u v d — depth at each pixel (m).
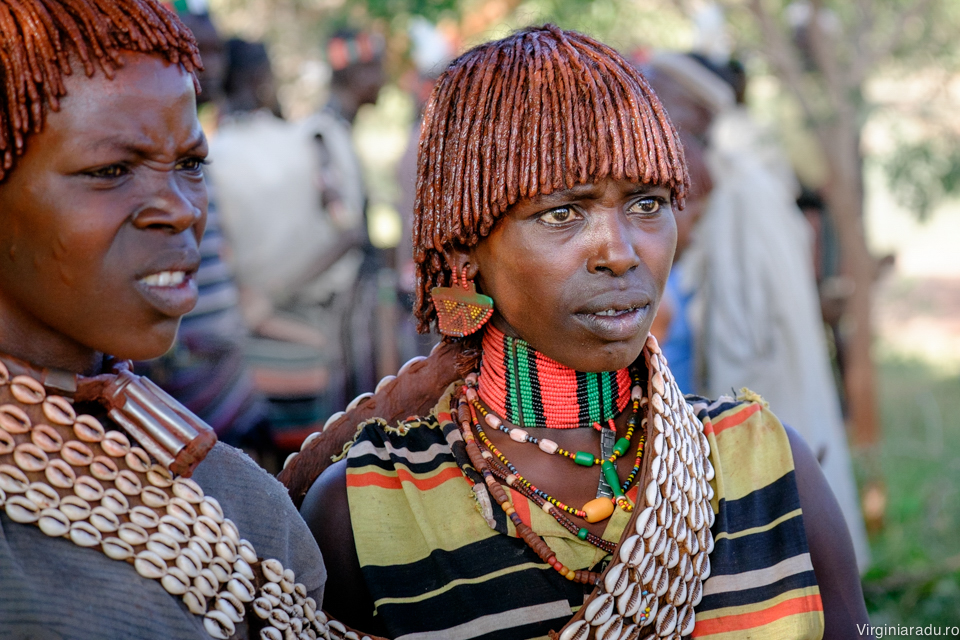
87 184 1.88
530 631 2.46
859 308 8.29
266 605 2.18
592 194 2.30
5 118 1.83
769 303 6.28
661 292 2.42
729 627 2.54
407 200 7.12
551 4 7.77
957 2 9.13
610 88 2.32
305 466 2.79
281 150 6.82
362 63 7.38
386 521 2.58
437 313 2.62
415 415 2.79
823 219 8.71
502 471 2.58
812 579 2.55
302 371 6.93
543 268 2.34
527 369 2.59
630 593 2.37
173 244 1.96
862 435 8.34
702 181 5.43
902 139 9.13
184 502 2.07
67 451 1.96
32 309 1.94
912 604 6.20
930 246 18.47
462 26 8.28
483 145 2.37
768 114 8.83
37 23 1.83
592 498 2.57
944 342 12.95
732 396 2.83
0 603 1.83
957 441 8.88
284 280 6.80
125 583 1.95
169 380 5.43
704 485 2.55
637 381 2.67
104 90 1.87
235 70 7.14
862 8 8.30
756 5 8.09
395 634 2.50
